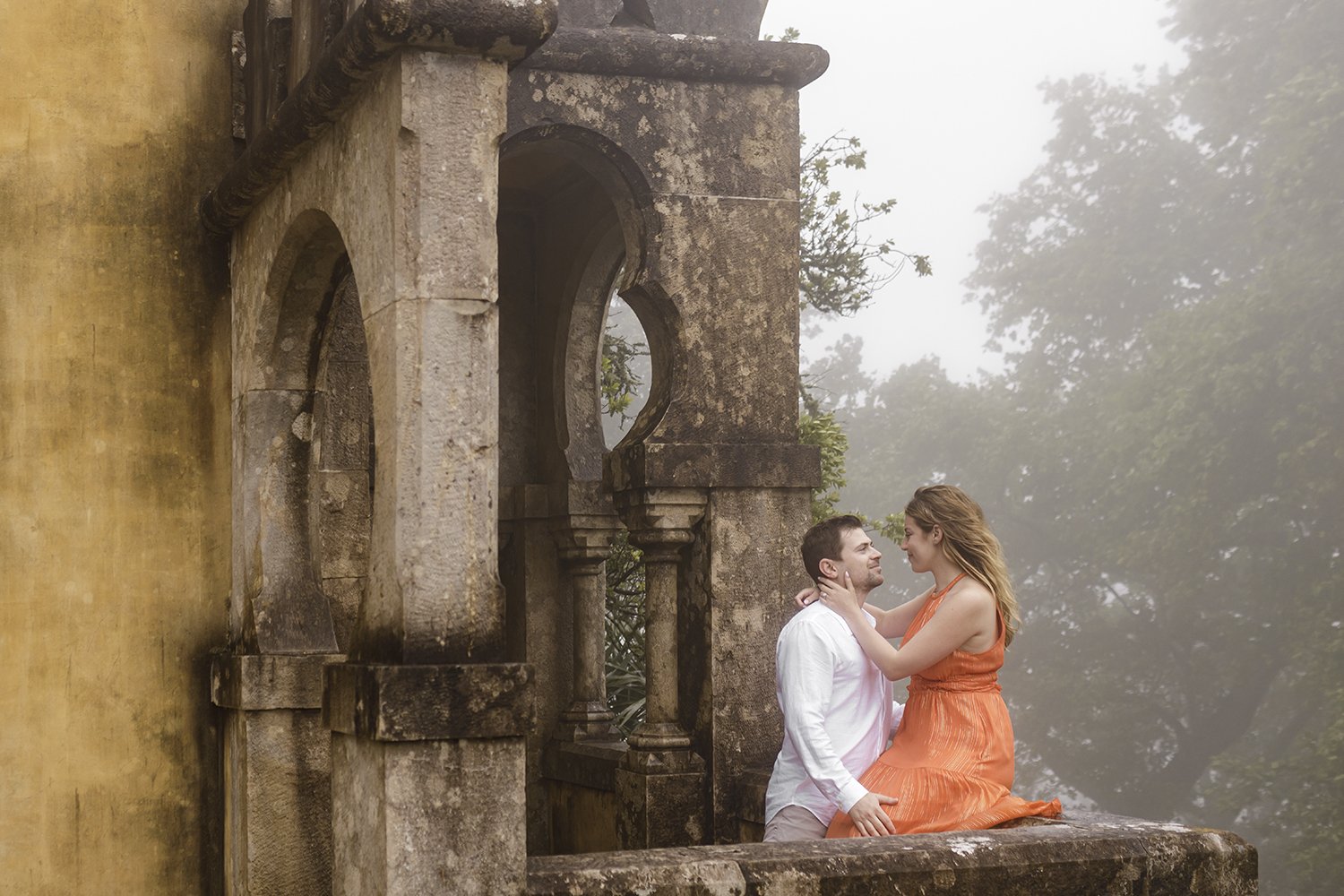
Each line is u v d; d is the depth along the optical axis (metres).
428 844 2.72
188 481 4.46
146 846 4.29
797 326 4.85
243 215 4.29
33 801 4.17
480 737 2.77
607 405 8.34
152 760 4.32
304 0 3.78
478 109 2.95
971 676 3.71
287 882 4.02
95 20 4.45
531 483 6.34
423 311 2.87
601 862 2.88
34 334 4.29
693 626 4.73
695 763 4.64
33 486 4.25
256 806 4.00
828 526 4.07
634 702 7.98
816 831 3.87
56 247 4.34
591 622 6.06
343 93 3.19
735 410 4.75
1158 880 3.13
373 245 3.07
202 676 4.41
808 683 3.79
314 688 4.07
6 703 4.17
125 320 4.41
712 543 4.66
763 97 4.86
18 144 4.31
